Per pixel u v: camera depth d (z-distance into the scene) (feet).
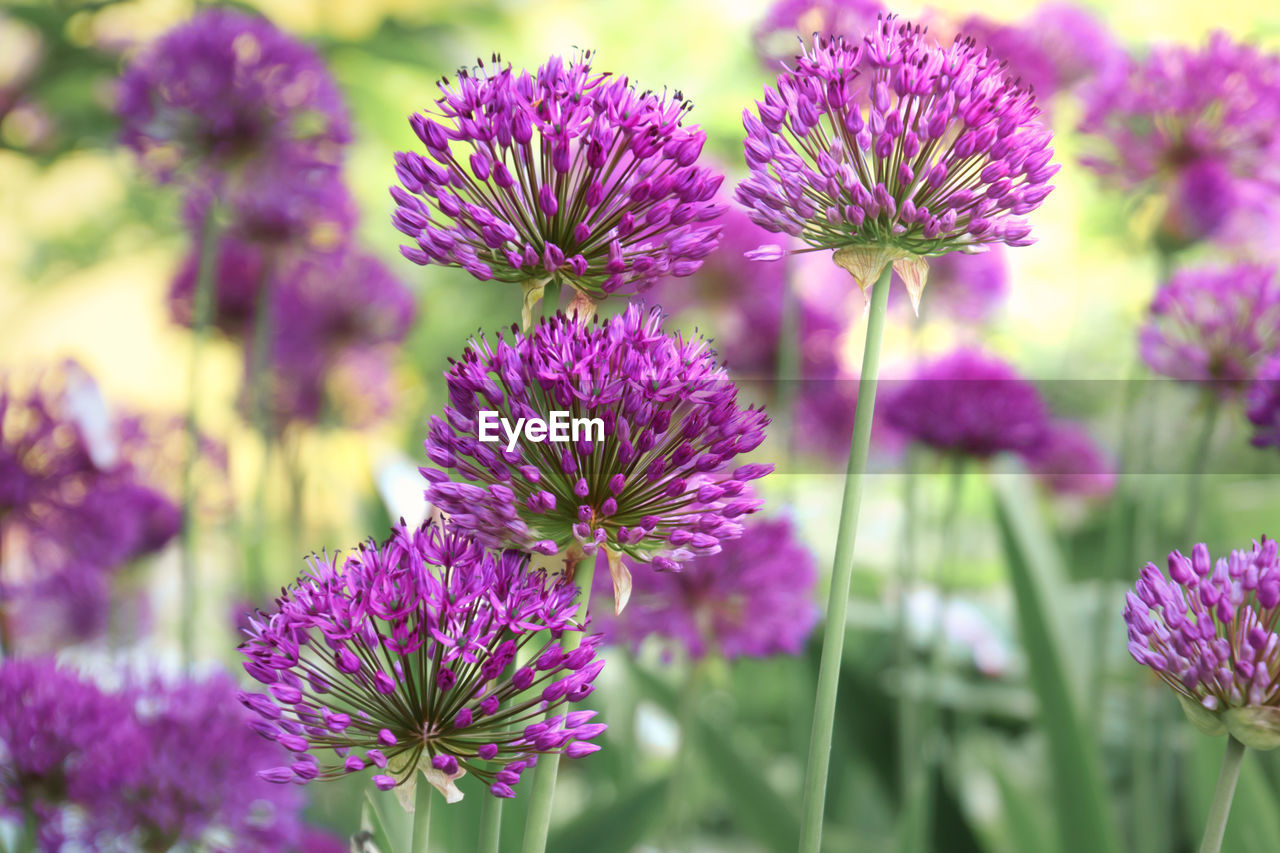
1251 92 5.24
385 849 3.35
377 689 3.17
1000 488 5.08
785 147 3.34
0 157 9.80
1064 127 6.70
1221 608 3.26
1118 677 6.85
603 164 3.29
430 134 3.31
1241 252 5.70
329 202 6.17
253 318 7.41
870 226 3.34
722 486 3.26
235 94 5.46
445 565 3.21
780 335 7.04
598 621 4.67
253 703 3.18
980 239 3.34
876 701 5.99
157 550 5.75
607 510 3.24
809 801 3.27
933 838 5.32
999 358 5.35
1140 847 5.07
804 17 5.93
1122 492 5.59
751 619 4.56
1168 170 5.42
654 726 7.19
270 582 7.25
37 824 3.86
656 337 3.25
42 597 5.00
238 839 4.01
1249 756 4.34
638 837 4.21
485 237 3.29
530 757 3.18
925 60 3.33
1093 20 6.55
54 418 4.56
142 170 5.58
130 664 4.09
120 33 8.02
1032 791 6.30
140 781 3.87
